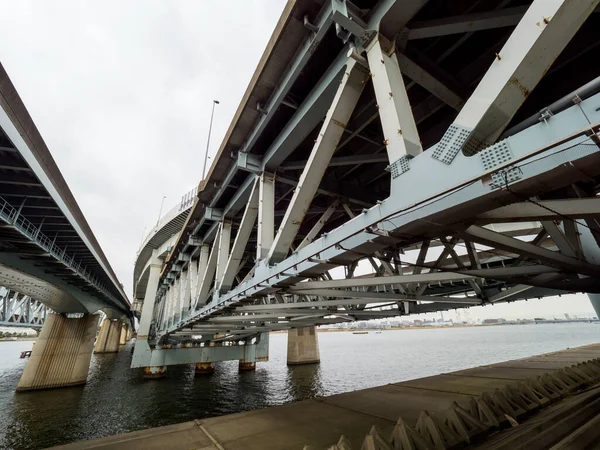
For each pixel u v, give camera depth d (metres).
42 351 30.50
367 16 5.53
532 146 2.67
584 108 2.40
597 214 3.07
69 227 18.64
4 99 10.23
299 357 45.09
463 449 4.71
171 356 33.53
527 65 3.00
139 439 5.64
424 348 77.88
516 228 14.86
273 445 5.39
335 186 10.90
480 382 10.64
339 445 3.98
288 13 6.59
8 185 14.34
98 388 29.97
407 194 3.88
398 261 5.76
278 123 9.53
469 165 3.16
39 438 17.23
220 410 22.05
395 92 4.66
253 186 10.78
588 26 6.18
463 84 7.27
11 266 17.89
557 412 5.64
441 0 6.02
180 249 22.06
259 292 8.91
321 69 7.69
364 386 29.36
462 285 16.36
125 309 62.19
